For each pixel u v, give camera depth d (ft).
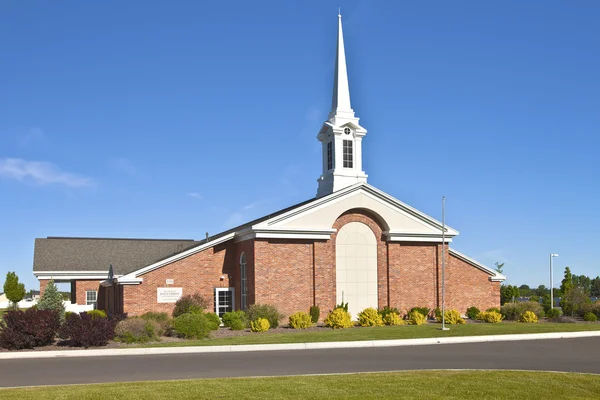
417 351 79.36
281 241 126.41
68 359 73.51
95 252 192.34
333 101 143.64
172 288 127.44
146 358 73.67
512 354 75.51
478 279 145.07
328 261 129.59
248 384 51.39
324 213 129.59
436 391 48.70
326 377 55.26
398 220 135.54
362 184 132.36
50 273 179.11
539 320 134.41
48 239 195.21
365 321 119.34
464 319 131.23
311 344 85.51
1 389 49.98
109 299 163.94
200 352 80.48
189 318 96.63
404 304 135.54
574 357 72.38
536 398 46.88
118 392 47.91
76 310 176.35
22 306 272.72
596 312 142.92
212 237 183.01
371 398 46.11
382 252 134.72
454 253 142.61
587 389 50.19
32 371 62.69
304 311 126.41
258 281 123.65
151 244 204.13
